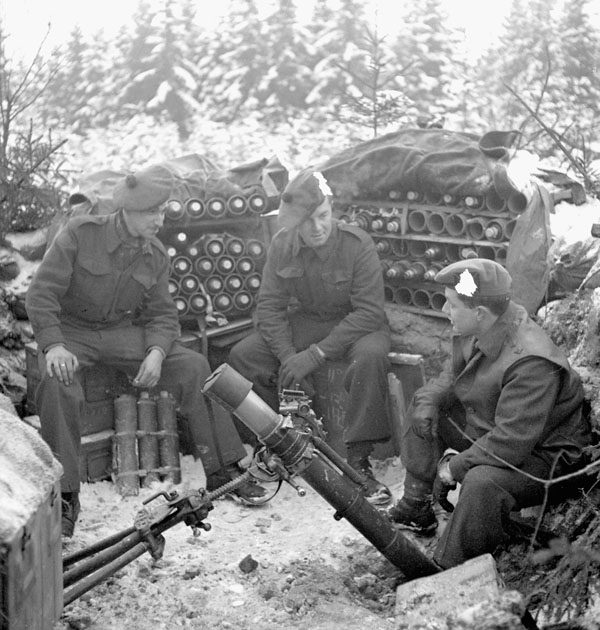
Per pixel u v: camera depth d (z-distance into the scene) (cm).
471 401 442
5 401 446
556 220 546
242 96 1523
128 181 520
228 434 531
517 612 340
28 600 318
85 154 1473
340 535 488
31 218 680
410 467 468
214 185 607
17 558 302
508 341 429
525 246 530
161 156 1439
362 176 599
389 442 568
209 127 1478
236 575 448
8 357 609
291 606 420
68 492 485
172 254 603
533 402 414
